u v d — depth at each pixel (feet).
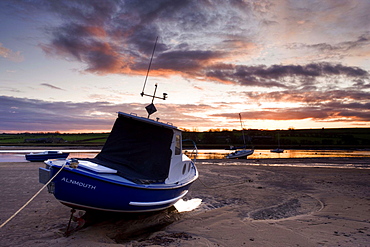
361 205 29.71
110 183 19.45
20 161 90.17
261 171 66.90
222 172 64.59
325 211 27.17
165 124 24.93
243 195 37.73
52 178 18.63
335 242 17.52
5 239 19.12
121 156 24.29
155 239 18.99
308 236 18.89
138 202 21.21
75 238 19.08
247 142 358.23
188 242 18.16
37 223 23.39
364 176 57.16
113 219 23.47
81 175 18.92
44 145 261.24
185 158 31.63
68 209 28.17
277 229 20.80
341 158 119.14
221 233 20.13
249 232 20.20
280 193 39.14
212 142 363.15
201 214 26.81
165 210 29.07
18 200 31.86
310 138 390.63
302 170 69.26
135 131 25.17
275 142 359.05
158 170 24.31
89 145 270.05
